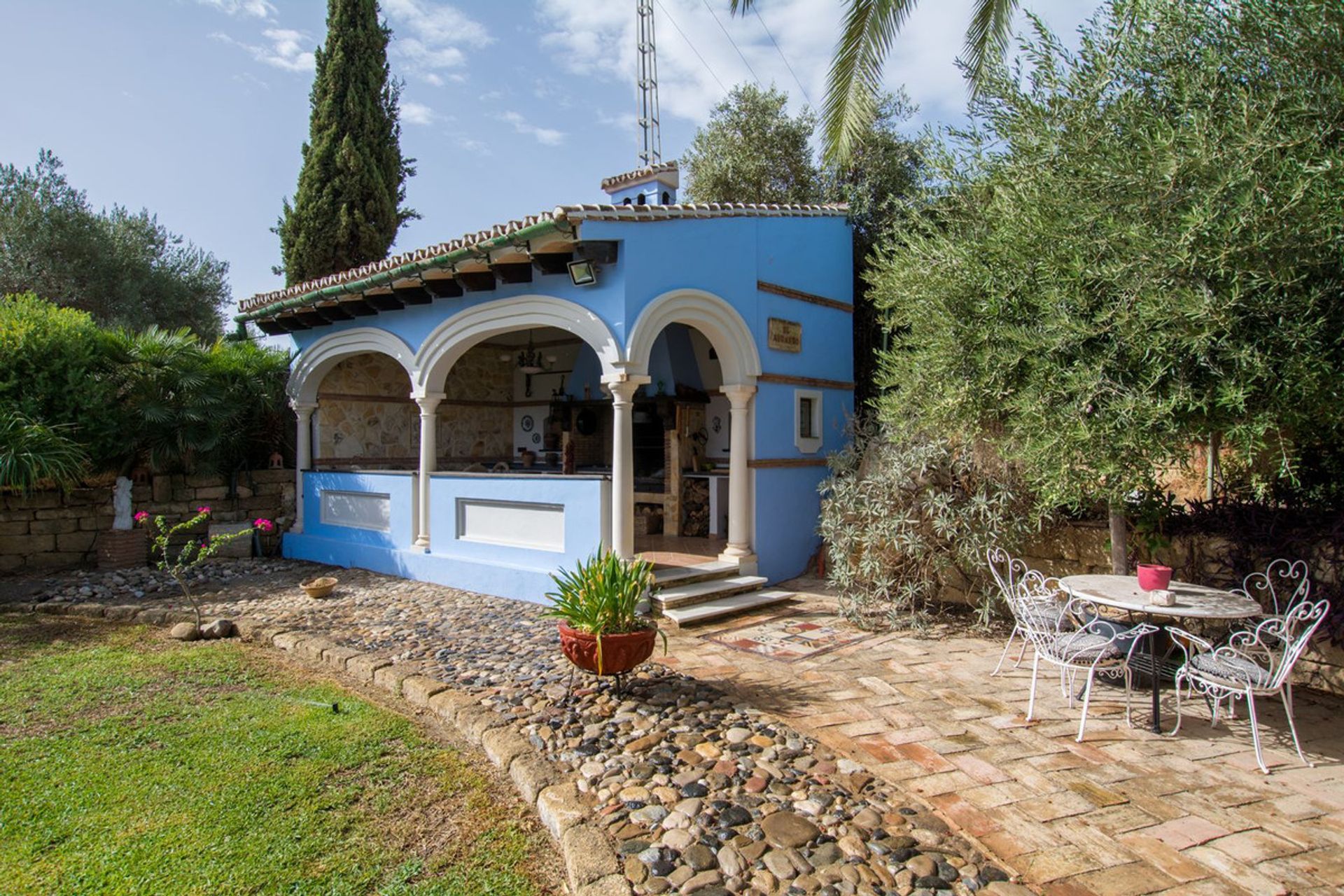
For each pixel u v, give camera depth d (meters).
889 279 7.37
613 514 8.14
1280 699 5.68
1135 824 3.72
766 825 3.67
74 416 10.55
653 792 4.04
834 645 7.03
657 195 10.38
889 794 4.01
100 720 5.34
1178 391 4.83
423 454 10.44
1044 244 5.66
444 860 3.63
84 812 4.00
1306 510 6.09
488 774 4.54
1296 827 3.72
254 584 10.20
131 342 11.26
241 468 12.48
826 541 10.32
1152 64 5.61
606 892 3.14
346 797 4.22
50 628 8.12
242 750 4.80
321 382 12.49
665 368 11.45
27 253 15.15
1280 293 4.66
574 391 13.49
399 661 6.45
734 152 15.07
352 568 11.27
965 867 3.32
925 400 6.84
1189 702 5.59
